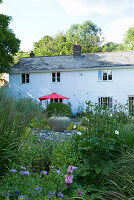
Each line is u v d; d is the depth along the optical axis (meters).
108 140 3.16
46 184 2.06
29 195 1.84
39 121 4.54
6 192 1.85
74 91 19.17
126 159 2.93
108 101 18.48
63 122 7.70
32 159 2.96
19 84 20.42
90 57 20.73
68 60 20.86
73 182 2.50
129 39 37.97
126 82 18.06
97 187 2.67
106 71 18.61
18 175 2.17
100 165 2.89
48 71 19.62
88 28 46.69
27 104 10.32
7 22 18.58
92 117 3.66
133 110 6.36
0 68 19.17
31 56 24.48
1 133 2.54
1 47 18.27
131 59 18.78
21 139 2.83
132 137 3.54
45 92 19.83
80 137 3.61
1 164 2.40
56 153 3.13
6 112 2.80
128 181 2.47
